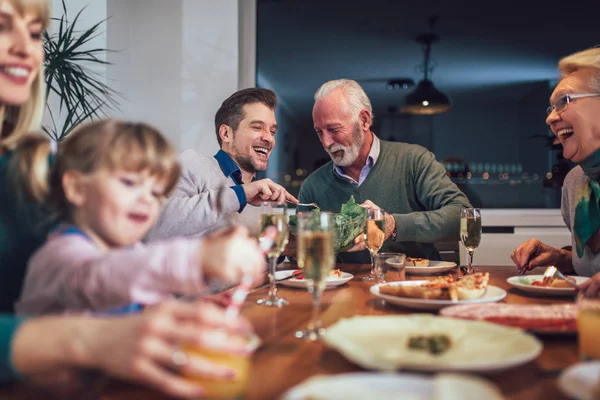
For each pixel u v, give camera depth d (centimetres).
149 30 375
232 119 245
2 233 101
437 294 115
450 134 411
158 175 91
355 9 412
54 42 305
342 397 54
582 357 76
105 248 93
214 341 60
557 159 403
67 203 92
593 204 161
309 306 121
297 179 423
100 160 86
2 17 104
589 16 394
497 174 409
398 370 69
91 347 60
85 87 314
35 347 62
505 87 405
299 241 99
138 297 73
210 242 74
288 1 416
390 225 210
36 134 102
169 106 371
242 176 254
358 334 83
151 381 58
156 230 179
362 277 170
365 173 258
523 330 87
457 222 218
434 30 407
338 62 415
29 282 82
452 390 54
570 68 169
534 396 64
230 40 374
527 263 173
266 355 81
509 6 402
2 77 107
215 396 59
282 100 420
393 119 414
